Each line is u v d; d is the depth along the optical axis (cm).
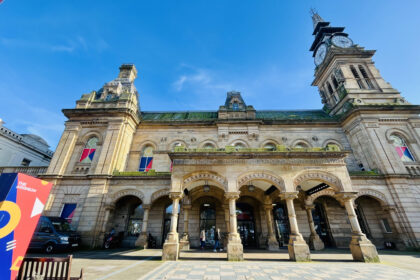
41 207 546
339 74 2745
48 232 1427
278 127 2475
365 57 2852
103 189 1848
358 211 2052
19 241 477
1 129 2455
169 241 1194
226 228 1919
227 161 1377
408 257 1326
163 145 2364
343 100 2561
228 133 2408
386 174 1877
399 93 2519
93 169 1991
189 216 2003
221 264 1045
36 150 2947
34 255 1273
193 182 1384
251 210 2117
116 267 964
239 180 1330
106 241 1714
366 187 1861
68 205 1844
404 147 2098
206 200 2067
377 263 1099
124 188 1880
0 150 2430
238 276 803
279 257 1298
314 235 1786
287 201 1282
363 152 2144
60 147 2111
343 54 2833
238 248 1155
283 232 2017
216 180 1327
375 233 1922
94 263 1066
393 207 1783
